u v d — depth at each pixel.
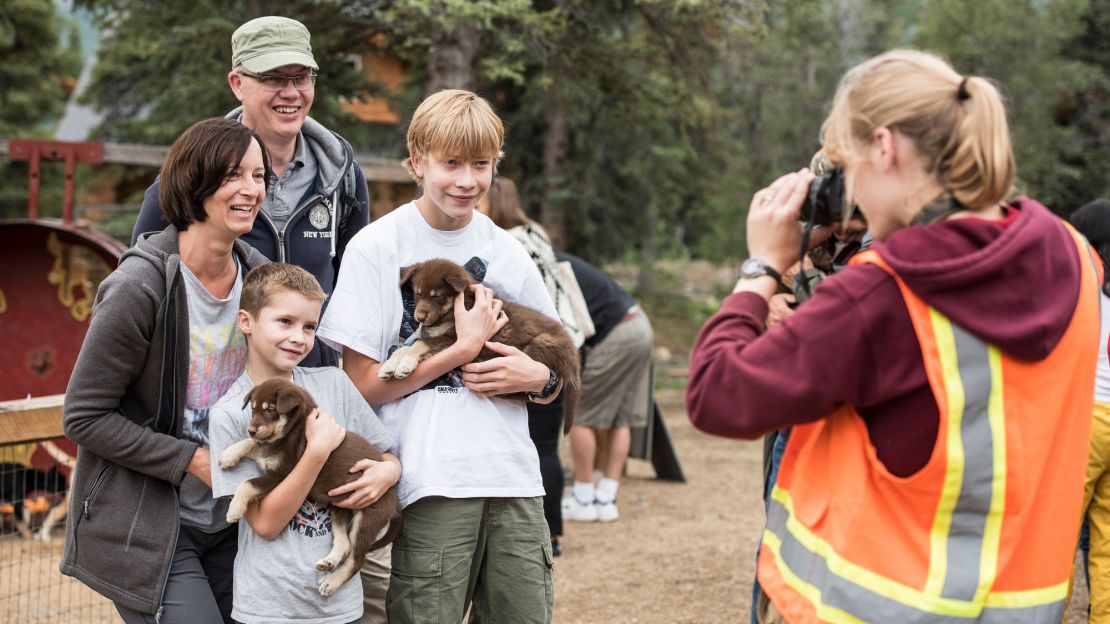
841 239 2.81
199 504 3.30
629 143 20.56
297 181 4.16
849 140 2.29
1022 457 2.12
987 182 2.12
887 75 2.25
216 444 3.13
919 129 2.18
